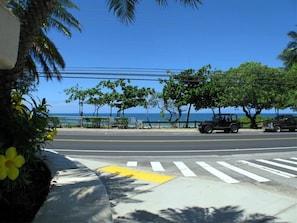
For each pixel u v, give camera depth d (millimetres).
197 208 7195
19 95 5711
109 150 18141
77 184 7336
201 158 15594
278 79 42438
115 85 45906
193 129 38344
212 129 33750
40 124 5355
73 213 5492
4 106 5043
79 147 19125
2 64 3461
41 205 5836
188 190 8719
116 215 6648
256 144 22172
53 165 9234
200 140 24297
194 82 44094
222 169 12398
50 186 7008
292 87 42875
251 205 7477
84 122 39125
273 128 36000
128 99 45219
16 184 4598
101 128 37969
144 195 8133
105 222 5223
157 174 11000
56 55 20656
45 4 5906
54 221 5133
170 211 6949
